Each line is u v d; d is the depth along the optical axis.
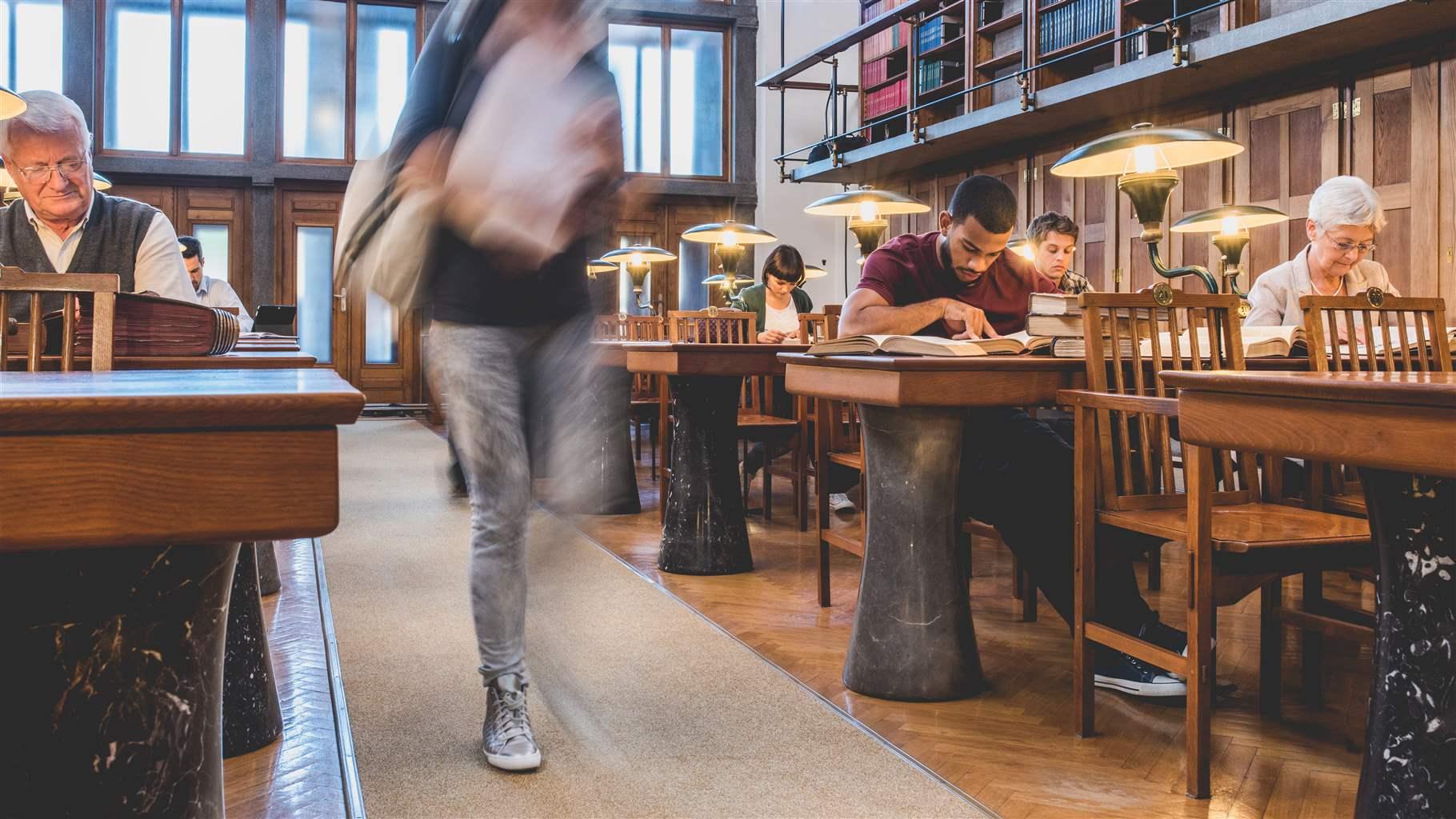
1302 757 1.86
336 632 2.61
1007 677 2.34
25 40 9.31
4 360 1.45
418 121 1.47
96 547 0.60
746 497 4.91
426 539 3.83
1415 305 2.38
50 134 2.27
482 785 1.71
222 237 9.92
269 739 1.89
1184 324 2.90
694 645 2.53
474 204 1.44
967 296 2.89
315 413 0.63
